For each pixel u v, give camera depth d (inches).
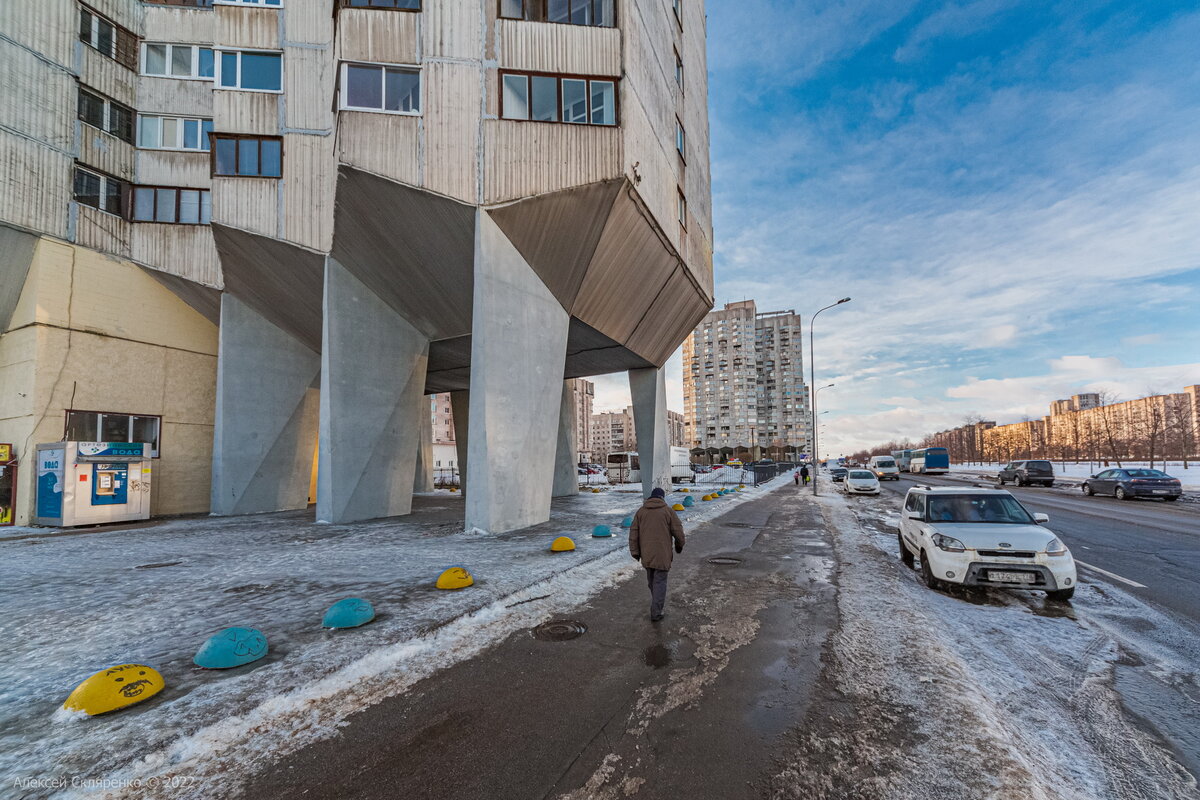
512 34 498.6
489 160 481.4
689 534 481.4
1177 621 220.1
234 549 396.2
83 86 649.0
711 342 4692.4
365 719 138.6
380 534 468.4
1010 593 264.4
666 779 111.4
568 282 572.4
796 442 4480.8
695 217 810.2
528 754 121.6
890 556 365.7
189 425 720.3
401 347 635.5
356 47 476.1
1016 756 117.6
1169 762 117.4
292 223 592.7
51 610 235.8
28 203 593.6
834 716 137.8
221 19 636.7
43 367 594.9
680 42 750.5
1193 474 1305.4
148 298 687.7
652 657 181.0
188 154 708.0
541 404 541.3
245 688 153.8
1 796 105.0
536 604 247.1
